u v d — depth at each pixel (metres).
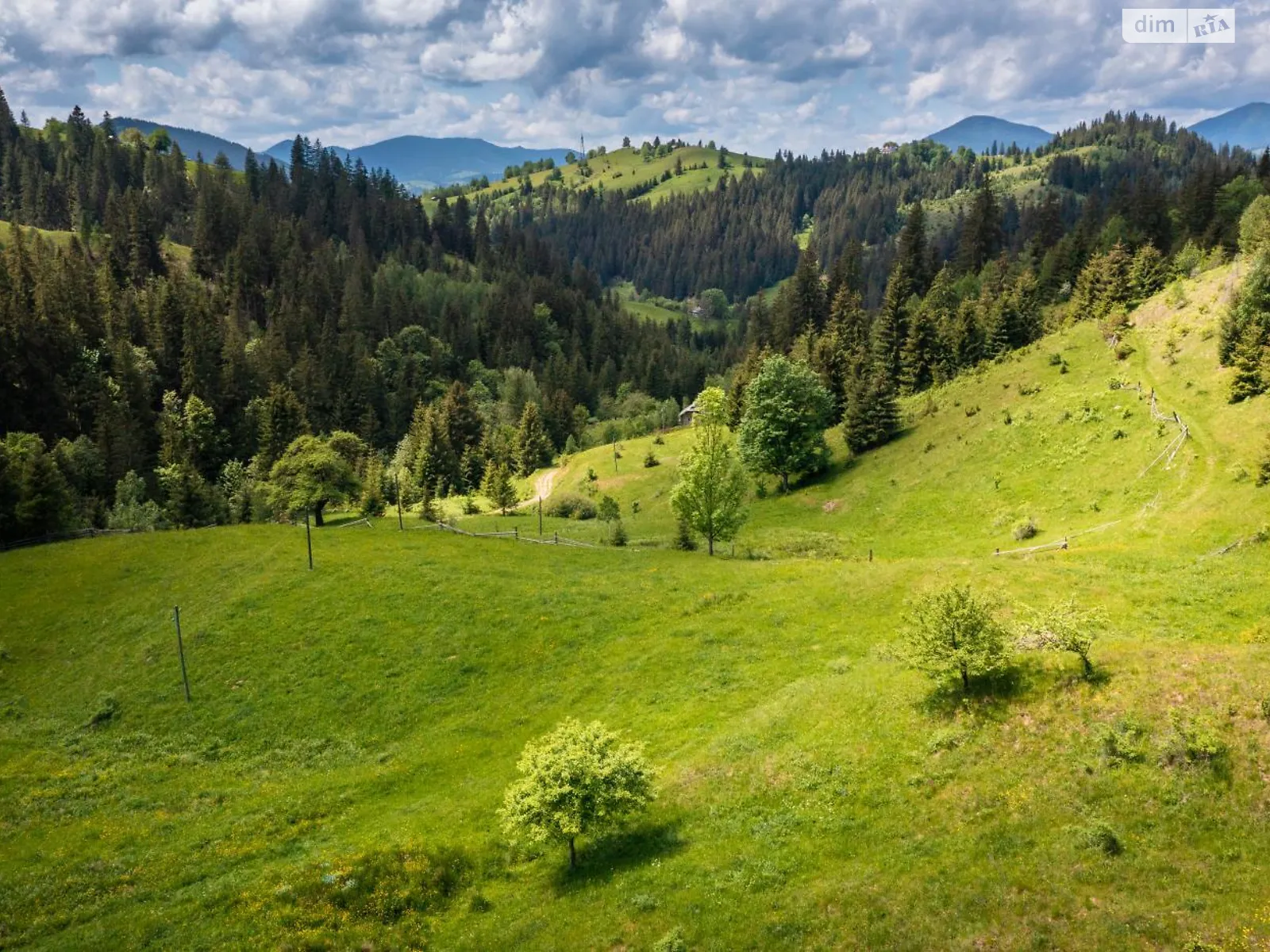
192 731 43.44
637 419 186.00
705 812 28.70
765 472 101.56
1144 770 23.97
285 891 27.78
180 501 101.81
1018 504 70.44
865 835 25.11
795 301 166.50
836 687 35.47
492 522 104.25
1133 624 36.94
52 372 133.25
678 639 47.12
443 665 47.62
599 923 23.48
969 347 111.62
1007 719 28.09
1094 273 110.94
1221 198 137.62
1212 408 66.69
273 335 179.50
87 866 31.38
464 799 34.38
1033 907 20.45
